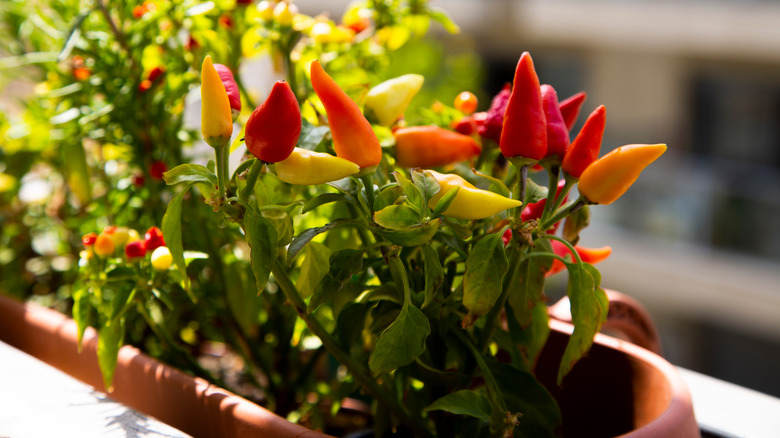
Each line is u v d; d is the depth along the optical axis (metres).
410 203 0.53
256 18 0.67
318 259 0.58
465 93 0.65
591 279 0.54
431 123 0.68
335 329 0.62
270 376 0.71
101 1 0.67
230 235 0.69
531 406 0.57
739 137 5.09
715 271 4.45
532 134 0.52
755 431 0.66
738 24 4.55
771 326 4.44
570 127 0.59
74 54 0.70
